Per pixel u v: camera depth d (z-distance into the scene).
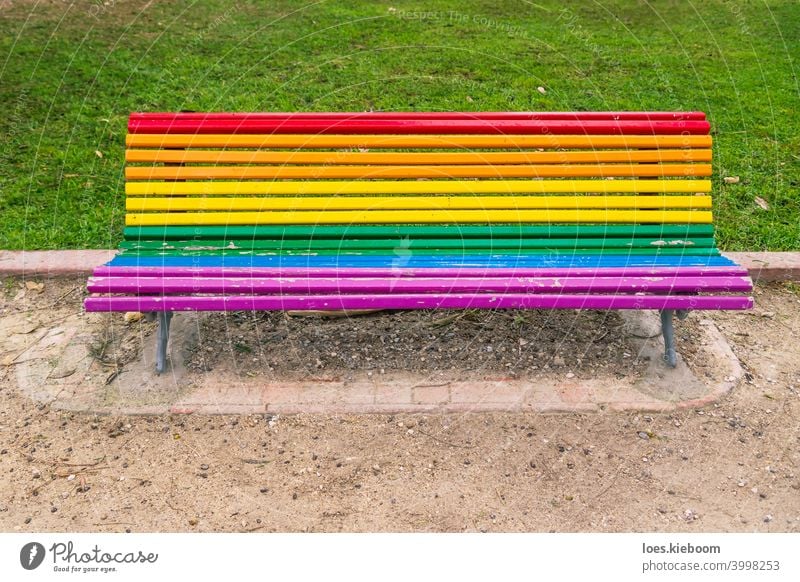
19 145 5.66
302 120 3.66
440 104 6.29
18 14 7.73
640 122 3.68
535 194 4.04
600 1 9.20
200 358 3.71
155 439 3.27
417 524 2.90
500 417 3.38
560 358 3.72
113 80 6.61
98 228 4.77
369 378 3.60
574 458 3.19
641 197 3.70
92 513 2.94
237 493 3.03
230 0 8.61
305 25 8.02
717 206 5.09
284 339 3.86
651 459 3.19
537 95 6.53
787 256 4.51
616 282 3.31
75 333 3.92
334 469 3.13
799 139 5.97
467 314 4.07
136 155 3.62
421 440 3.26
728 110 6.42
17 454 3.20
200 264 3.42
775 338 3.98
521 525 2.90
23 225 4.79
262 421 3.36
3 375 3.63
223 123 3.64
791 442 3.29
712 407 3.46
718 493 3.04
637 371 3.64
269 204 3.64
